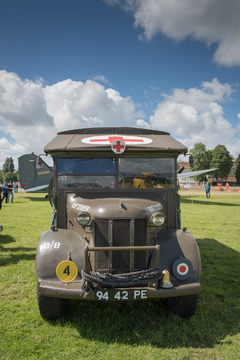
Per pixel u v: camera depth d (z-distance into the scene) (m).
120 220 3.09
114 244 3.08
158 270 2.95
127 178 3.90
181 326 3.19
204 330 3.11
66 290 2.87
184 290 2.94
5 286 4.28
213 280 4.67
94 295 2.83
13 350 2.71
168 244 3.37
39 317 3.34
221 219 11.19
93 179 3.88
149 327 3.15
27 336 2.96
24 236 7.59
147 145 3.83
